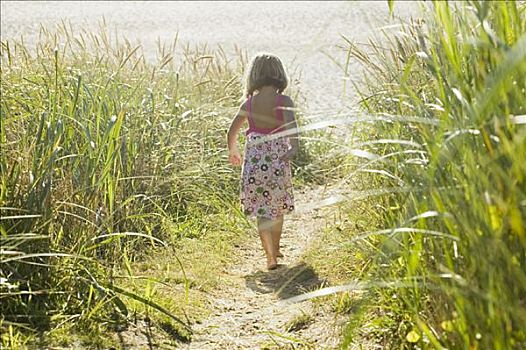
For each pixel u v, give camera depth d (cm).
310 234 755
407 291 433
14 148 582
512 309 313
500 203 307
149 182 728
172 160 789
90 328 500
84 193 591
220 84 1052
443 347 388
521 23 373
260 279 649
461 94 364
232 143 710
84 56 885
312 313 544
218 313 567
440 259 395
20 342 464
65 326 495
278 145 686
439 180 385
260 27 2241
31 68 776
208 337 521
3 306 495
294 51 1850
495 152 340
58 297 519
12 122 616
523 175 316
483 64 360
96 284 511
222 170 848
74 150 652
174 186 771
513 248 332
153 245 623
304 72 1617
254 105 688
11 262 507
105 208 608
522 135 304
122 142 689
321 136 996
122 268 619
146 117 767
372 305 483
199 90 1002
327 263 632
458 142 360
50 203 545
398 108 517
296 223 805
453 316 373
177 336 518
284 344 501
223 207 810
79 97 712
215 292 611
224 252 709
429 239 411
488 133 350
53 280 523
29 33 2077
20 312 500
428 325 411
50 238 532
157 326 523
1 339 462
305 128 404
